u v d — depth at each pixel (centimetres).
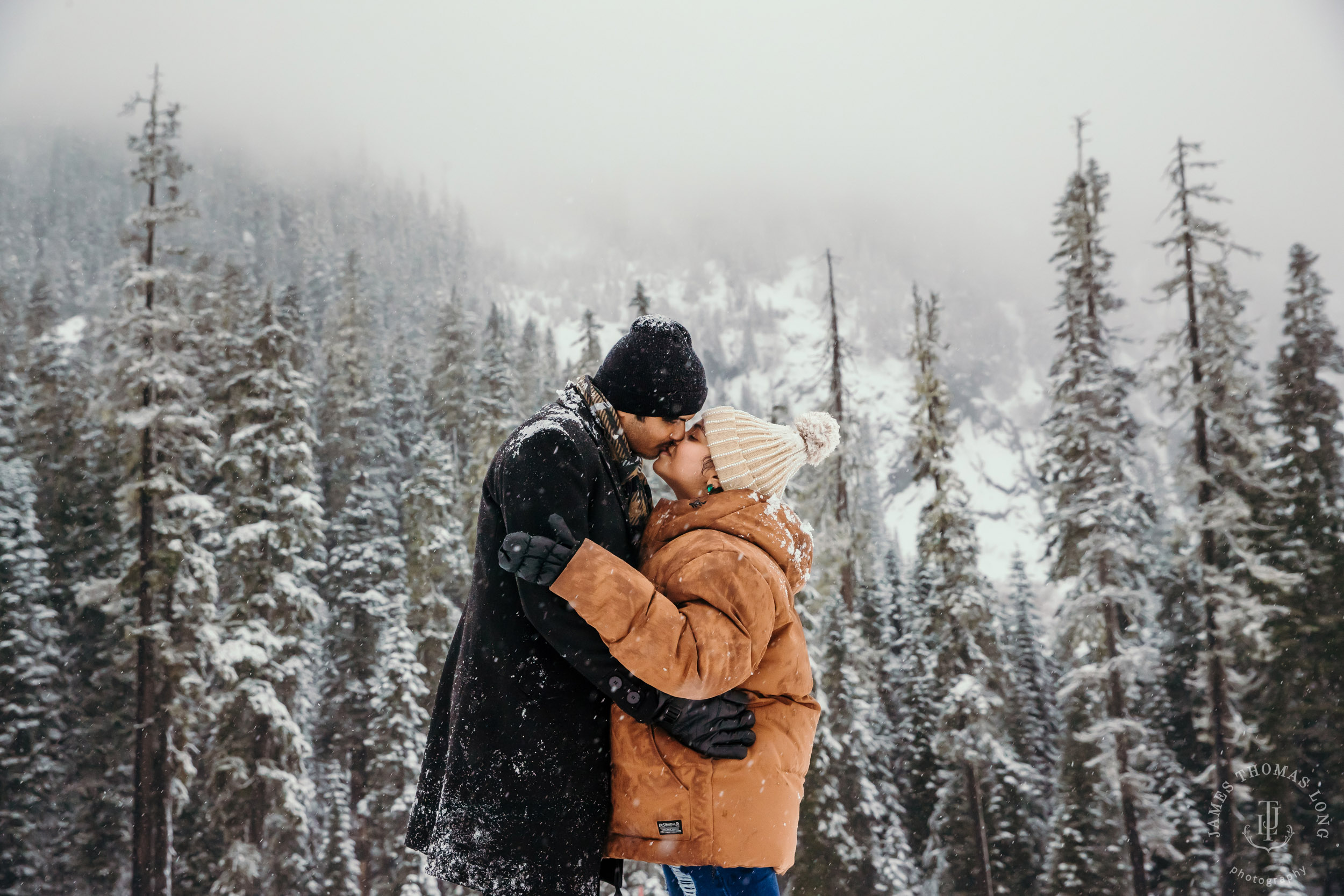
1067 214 2836
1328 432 3219
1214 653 2611
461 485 4462
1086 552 2584
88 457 3809
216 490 3488
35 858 3089
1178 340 2642
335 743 3434
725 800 235
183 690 2469
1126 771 2578
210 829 3031
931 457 2886
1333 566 3041
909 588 3922
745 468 257
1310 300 3344
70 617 3484
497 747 238
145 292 2525
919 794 3328
